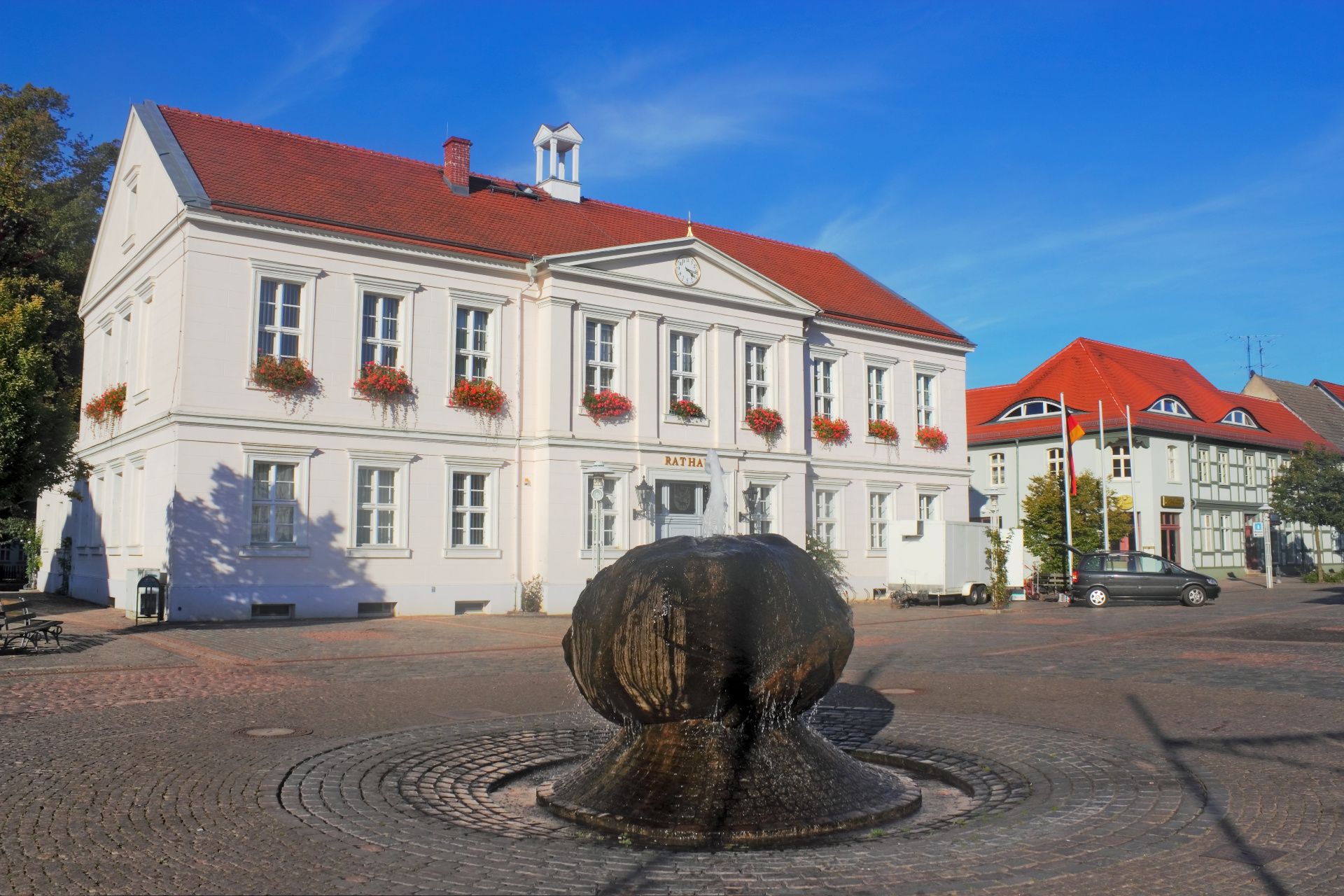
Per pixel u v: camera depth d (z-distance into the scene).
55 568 33.75
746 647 7.02
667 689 7.02
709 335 31.28
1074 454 51.03
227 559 23.69
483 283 27.81
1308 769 8.14
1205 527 52.66
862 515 35.53
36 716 10.77
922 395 38.44
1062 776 8.05
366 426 25.77
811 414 34.47
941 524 32.06
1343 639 19.22
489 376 27.89
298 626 22.34
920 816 7.18
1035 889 5.34
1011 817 6.86
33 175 43.81
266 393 24.42
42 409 20.59
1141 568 32.34
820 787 7.05
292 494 24.84
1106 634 21.11
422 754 8.91
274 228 24.58
